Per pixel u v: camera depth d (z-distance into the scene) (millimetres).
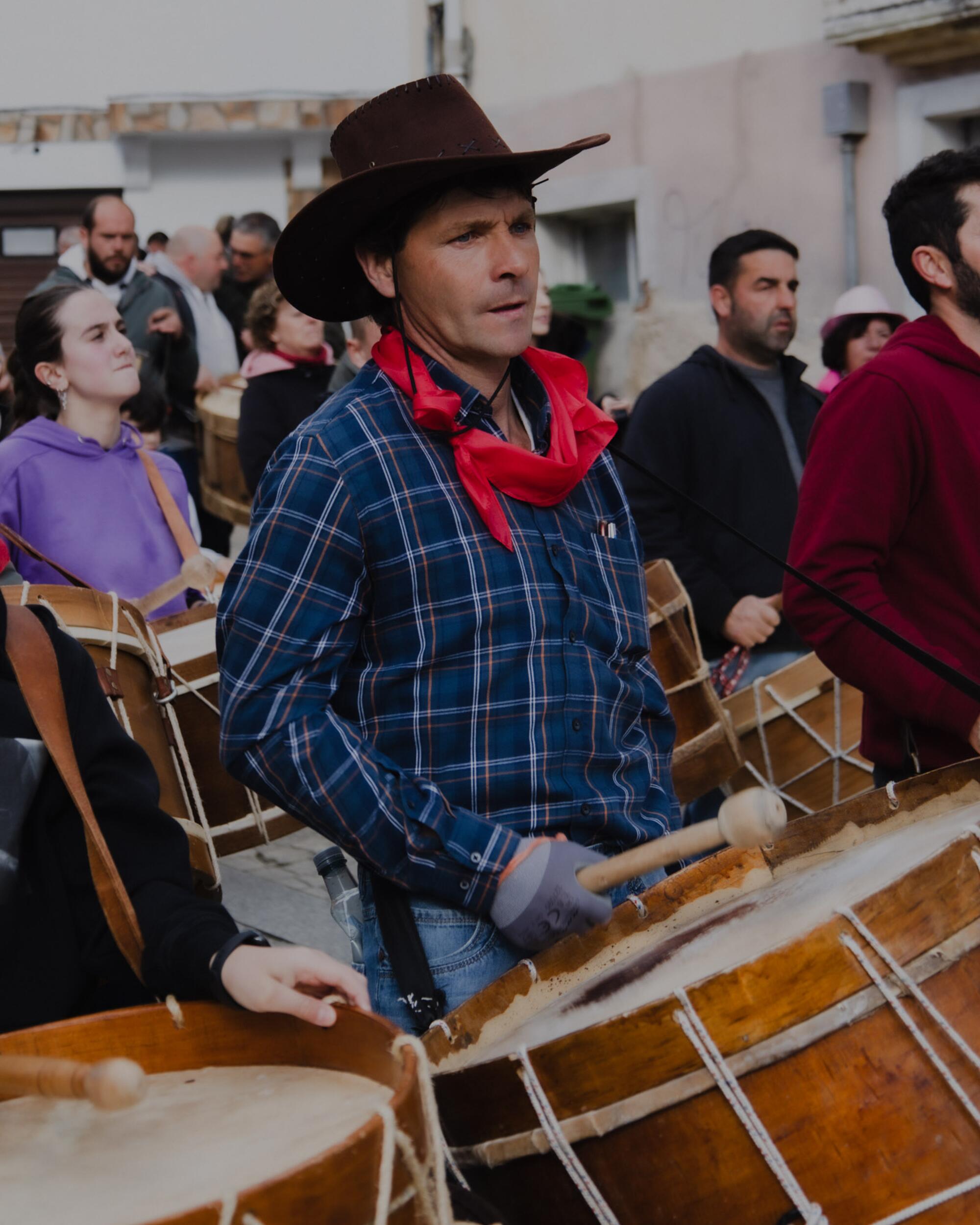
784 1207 1551
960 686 2279
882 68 7242
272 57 12586
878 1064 1550
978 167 2732
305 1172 1214
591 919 1854
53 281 7246
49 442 3949
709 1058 1548
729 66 7973
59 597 2725
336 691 2016
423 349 2096
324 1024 1556
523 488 2045
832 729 3477
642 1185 1604
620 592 2162
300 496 1977
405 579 1978
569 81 8984
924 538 2662
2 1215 1317
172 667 2994
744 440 4055
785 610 2756
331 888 2246
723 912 2020
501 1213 1718
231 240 8617
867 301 5840
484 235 2047
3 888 1627
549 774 1998
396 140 2053
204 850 2908
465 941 1995
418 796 1919
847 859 2043
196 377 7074
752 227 7949
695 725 3365
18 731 1675
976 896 1615
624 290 9148
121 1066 1216
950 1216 1536
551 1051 1623
